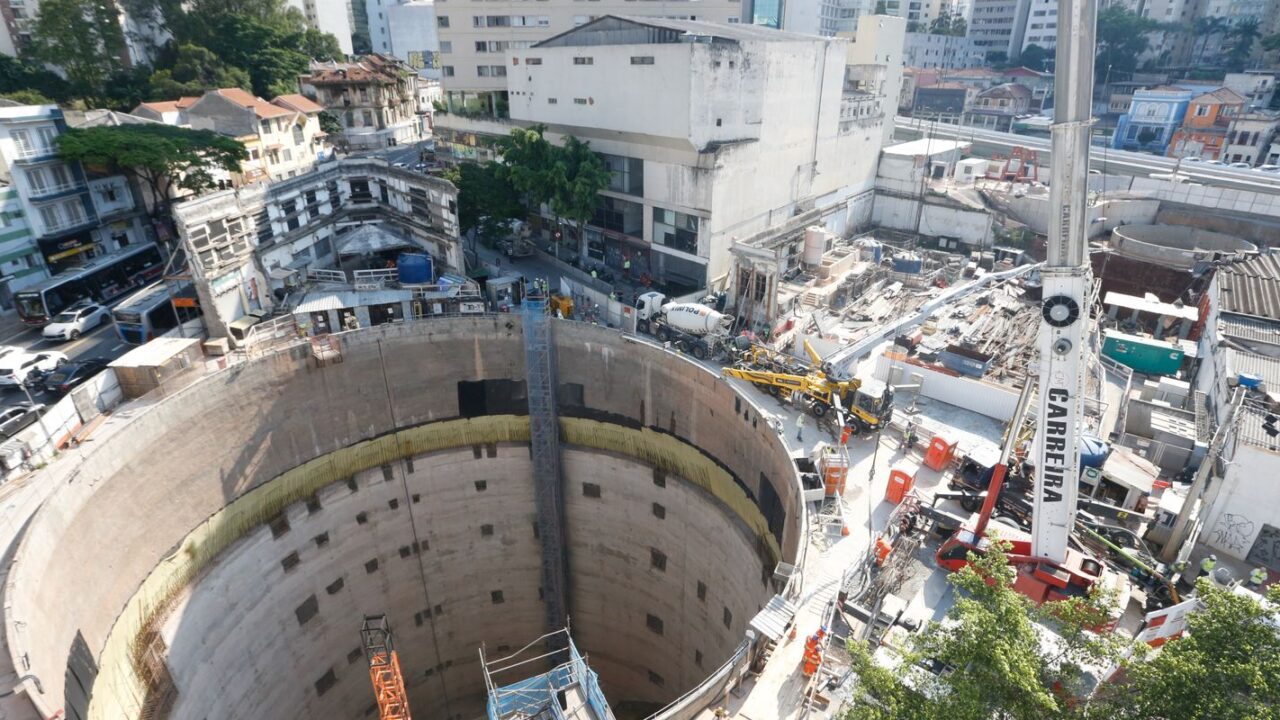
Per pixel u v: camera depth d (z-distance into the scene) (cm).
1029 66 15362
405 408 3972
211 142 5928
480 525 4306
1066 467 2202
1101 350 4375
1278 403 2928
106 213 5966
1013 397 3616
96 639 2620
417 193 5222
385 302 4412
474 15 8088
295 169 7706
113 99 8069
